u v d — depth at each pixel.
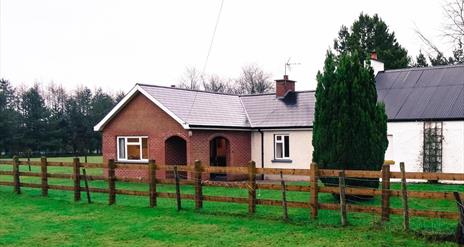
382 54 41.25
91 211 14.25
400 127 22.38
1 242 10.62
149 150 24.36
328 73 14.72
